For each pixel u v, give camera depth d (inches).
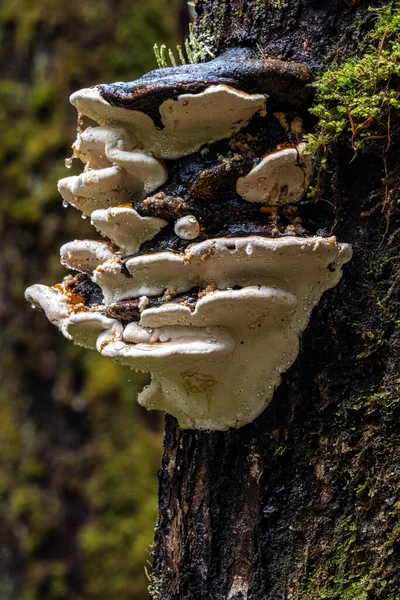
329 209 67.1
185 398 69.0
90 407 134.4
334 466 66.8
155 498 132.3
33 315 137.2
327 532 66.8
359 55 67.1
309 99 67.0
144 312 66.1
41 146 139.3
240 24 69.6
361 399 66.6
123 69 141.5
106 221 67.5
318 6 67.9
